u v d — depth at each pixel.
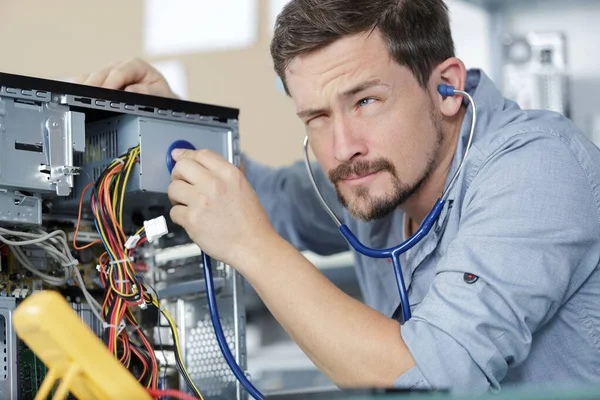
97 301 1.21
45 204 1.19
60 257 1.12
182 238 1.33
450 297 1.04
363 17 1.13
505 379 1.18
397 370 1.01
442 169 1.27
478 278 1.04
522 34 2.62
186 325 1.33
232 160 1.26
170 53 3.19
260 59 3.10
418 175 1.20
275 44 1.21
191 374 1.31
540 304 1.06
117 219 1.11
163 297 1.36
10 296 1.09
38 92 1.07
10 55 3.13
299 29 1.15
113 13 3.19
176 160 1.17
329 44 1.14
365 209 1.18
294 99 1.21
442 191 1.28
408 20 1.18
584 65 2.57
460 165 1.20
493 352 1.01
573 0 2.58
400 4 1.17
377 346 1.02
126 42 3.19
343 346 1.03
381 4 1.15
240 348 1.25
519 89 2.56
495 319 1.02
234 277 1.25
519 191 1.10
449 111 1.24
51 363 0.73
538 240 1.07
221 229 1.11
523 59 2.55
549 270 1.06
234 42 3.14
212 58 3.16
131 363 1.14
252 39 3.12
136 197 1.18
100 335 1.17
